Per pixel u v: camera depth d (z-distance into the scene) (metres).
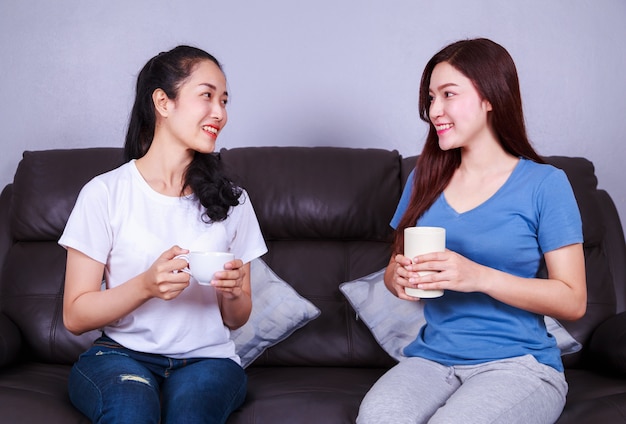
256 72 2.64
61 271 2.20
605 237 2.29
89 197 1.60
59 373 1.95
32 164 2.28
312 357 2.12
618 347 1.88
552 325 2.04
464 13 2.62
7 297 2.18
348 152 2.32
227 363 1.64
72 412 1.57
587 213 2.20
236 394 1.58
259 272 2.14
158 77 1.64
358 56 2.64
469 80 1.60
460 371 1.56
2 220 2.34
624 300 2.21
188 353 1.63
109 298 1.51
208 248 1.64
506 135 1.63
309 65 2.64
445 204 1.68
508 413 1.37
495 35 2.62
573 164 2.28
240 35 2.63
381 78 2.64
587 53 2.62
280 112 2.65
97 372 1.50
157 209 1.64
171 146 1.68
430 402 1.47
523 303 1.50
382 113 2.64
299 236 2.26
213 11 2.63
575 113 2.63
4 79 2.63
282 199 2.23
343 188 2.24
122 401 1.38
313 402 1.69
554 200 1.56
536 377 1.48
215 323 1.67
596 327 2.10
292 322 2.07
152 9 2.62
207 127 1.64
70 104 2.63
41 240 2.26
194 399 1.44
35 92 2.63
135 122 1.72
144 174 1.68
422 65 2.63
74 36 2.62
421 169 1.74
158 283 1.45
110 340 1.63
